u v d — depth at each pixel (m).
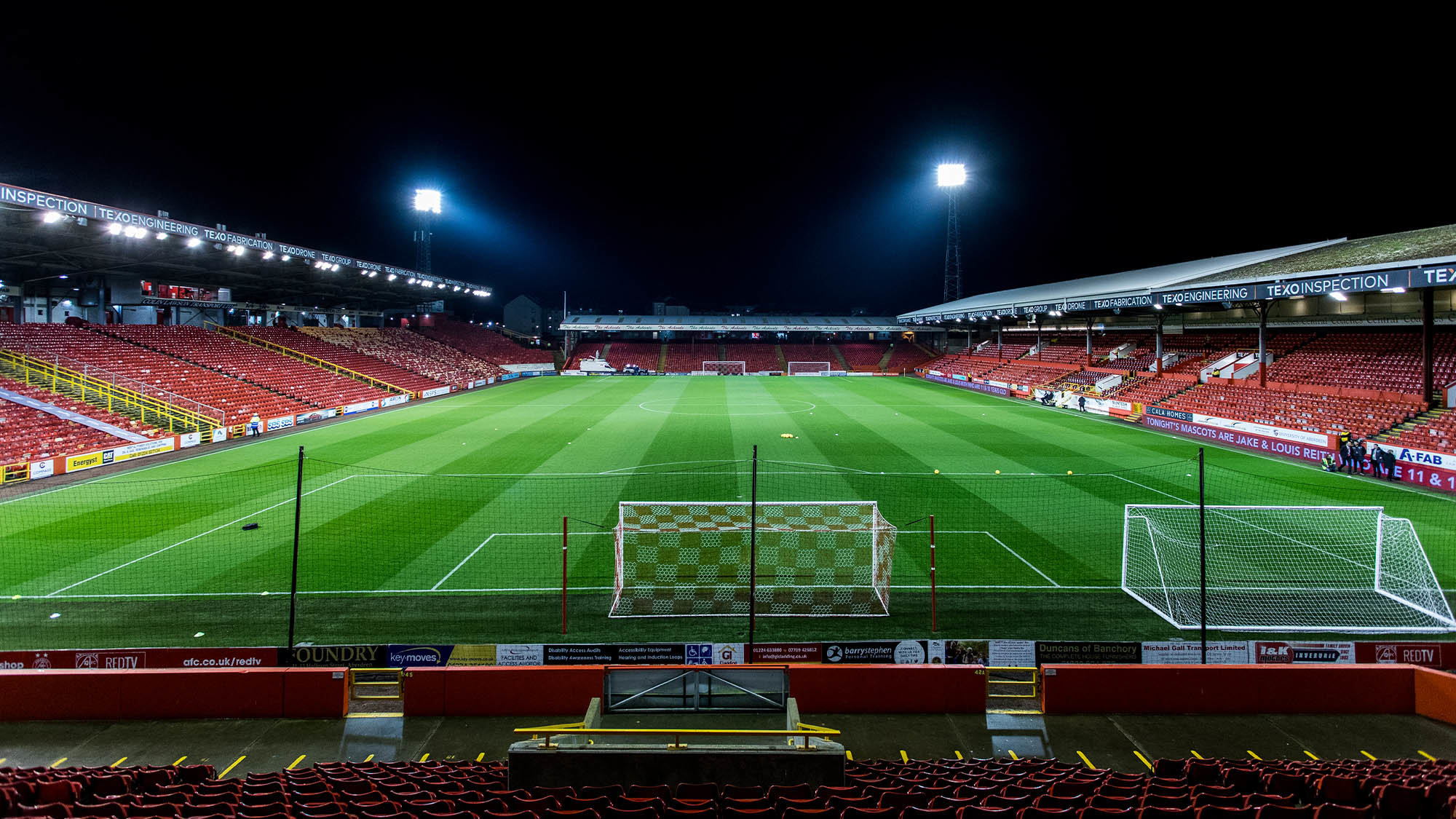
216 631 12.16
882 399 51.69
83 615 12.75
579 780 6.95
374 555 15.99
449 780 7.14
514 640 12.02
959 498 21.02
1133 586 14.23
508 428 35.88
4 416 26.55
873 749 8.97
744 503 19.08
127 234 31.73
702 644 10.82
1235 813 5.41
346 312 70.88
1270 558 15.72
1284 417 30.56
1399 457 23.39
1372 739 9.05
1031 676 10.77
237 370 41.81
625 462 26.66
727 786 6.51
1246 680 9.70
